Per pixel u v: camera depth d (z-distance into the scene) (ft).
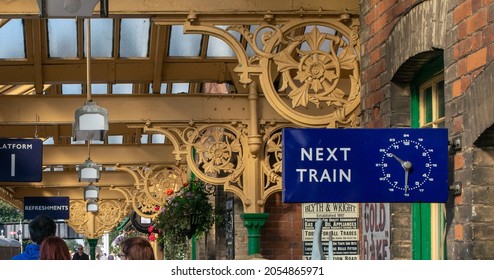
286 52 35.01
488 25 21.06
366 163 21.15
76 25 56.44
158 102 54.90
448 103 23.34
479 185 21.84
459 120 22.66
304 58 34.99
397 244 27.40
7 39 56.59
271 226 58.03
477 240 21.83
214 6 34.91
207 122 54.08
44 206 99.91
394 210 27.50
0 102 55.88
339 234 36.24
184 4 34.86
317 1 35.32
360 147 21.16
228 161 52.90
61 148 78.89
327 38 35.24
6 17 35.50
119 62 59.41
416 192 21.22
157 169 82.84
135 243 20.63
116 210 118.21
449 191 22.90
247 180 52.49
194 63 59.36
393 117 27.66
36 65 58.03
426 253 27.07
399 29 26.73
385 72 28.25
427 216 27.12
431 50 24.53
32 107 55.93
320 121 34.68
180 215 64.80
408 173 21.22
